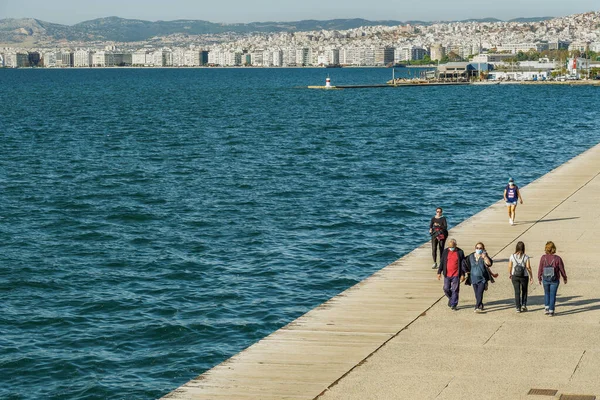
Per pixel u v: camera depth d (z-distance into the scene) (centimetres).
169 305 4038
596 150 8550
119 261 4853
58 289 4312
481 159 9406
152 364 3338
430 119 15450
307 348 2764
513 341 2756
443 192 7219
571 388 2345
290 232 5600
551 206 5375
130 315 3903
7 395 3056
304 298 4172
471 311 3109
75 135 12544
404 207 6500
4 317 3862
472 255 3094
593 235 4459
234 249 5134
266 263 4803
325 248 5172
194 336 3625
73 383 3159
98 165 8969
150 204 6631
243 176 8100
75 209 6431
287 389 2423
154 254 5022
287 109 18888
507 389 2348
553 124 14238
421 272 3762
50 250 5131
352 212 6284
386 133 12594
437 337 2827
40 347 3503
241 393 2409
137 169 8638
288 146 10812
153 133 12838
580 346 2692
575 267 3725
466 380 2427
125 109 19262
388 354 2678
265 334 3656
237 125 14250
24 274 4572
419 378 2456
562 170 7069
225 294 4203
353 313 3136
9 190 7275
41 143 11356
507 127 13638
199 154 9981
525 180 7981
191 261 4850
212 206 6525
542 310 3089
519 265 3033
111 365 3322
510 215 4806
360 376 2495
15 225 5850
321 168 8625
